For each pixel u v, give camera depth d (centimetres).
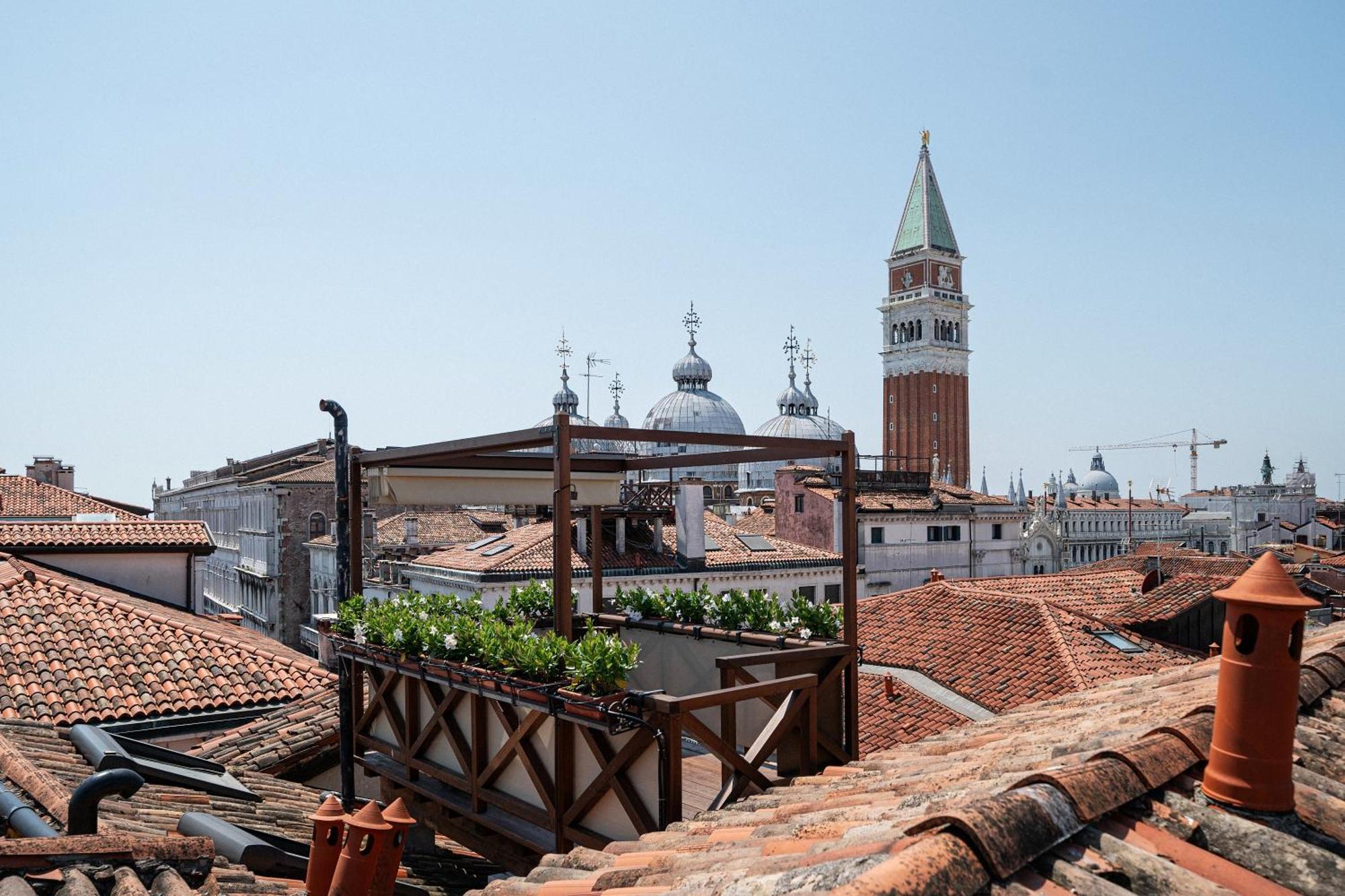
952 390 12025
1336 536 8744
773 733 716
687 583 3375
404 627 866
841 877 300
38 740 970
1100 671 1764
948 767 567
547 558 3183
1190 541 14038
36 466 6003
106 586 1997
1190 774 381
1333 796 373
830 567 3822
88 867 491
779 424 9706
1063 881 287
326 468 6216
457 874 939
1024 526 9362
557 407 8281
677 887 381
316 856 557
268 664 1475
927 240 11969
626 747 639
